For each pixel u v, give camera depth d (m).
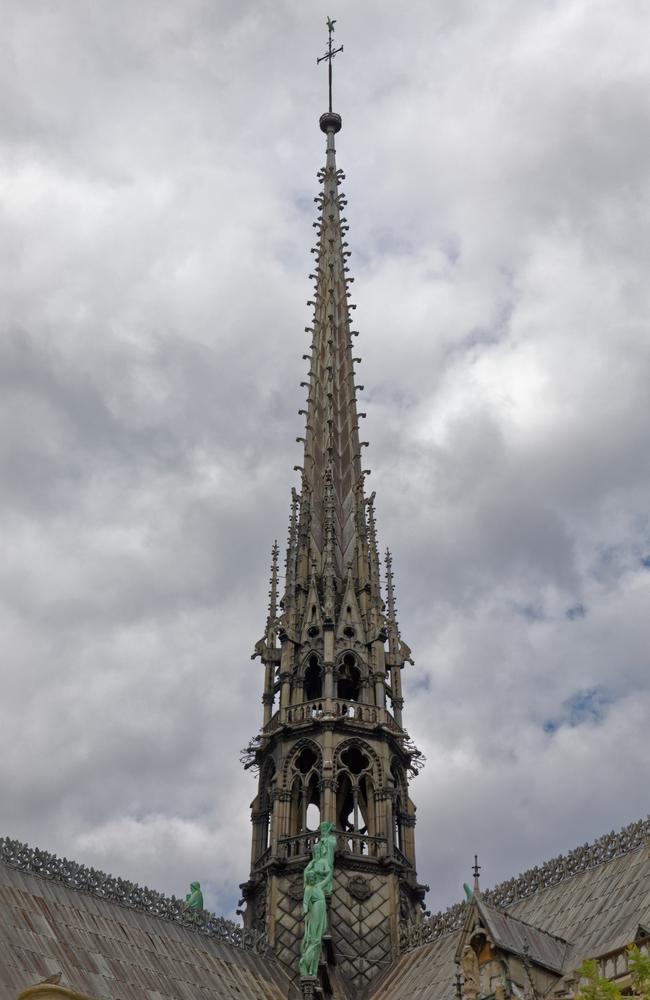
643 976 39.03
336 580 78.25
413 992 61.69
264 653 77.31
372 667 75.38
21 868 58.25
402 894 69.50
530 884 62.06
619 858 58.88
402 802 73.06
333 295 90.81
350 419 86.06
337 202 95.94
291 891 68.25
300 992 64.69
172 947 61.19
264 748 74.06
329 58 105.06
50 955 54.19
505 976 51.09
